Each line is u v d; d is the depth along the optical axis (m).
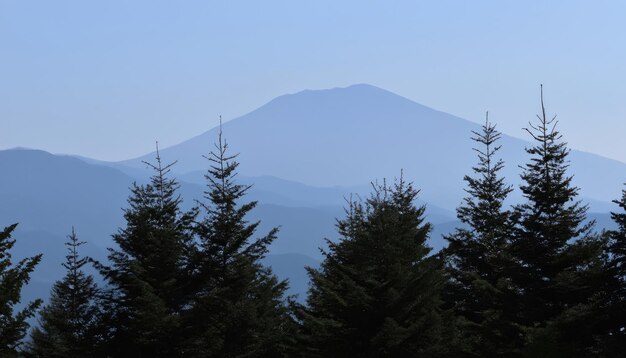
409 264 49.88
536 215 48.75
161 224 57.31
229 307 57.56
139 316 53.38
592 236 47.66
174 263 56.16
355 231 51.19
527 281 48.91
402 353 46.94
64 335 57.78
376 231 49.12
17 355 30.47
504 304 49.09
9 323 29.55
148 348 54.66
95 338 55.47
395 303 47.00
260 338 57.88
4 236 30.25
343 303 47.12
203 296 56.53
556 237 48.12
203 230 58.91
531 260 48.50
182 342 54.62
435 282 48.91
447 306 61.25
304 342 51.44
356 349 47.91
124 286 55.75
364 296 46.50
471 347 50.62
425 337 47.56
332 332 47.88
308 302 57.56
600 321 46.44
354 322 47.56
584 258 47.38
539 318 47.72
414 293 47.25
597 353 46.69
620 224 46.72
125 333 55.25
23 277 29.80
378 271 48.16
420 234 56.16
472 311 60.25
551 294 47.78
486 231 63.28
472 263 62.22
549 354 45.22
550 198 48.34
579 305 45.47
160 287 54.97
